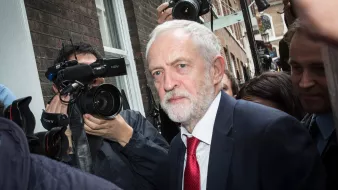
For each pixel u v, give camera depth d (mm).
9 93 1638
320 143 1253
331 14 279
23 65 2164
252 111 1081
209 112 1131
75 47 1560
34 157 660
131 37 3814
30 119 843
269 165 968
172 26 1101
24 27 2152
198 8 1907
